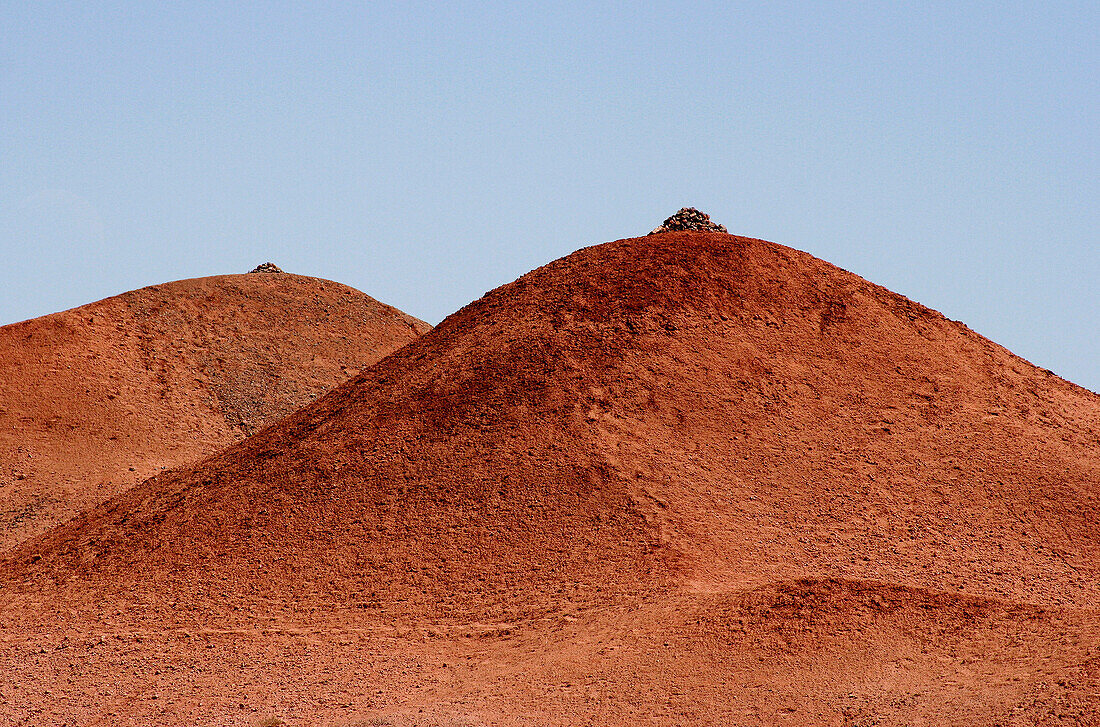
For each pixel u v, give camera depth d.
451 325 59.75
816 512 46.41
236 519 48.03
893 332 58.25
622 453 48.12
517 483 46.97
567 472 47.16
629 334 54.16
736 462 48.59
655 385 51.66
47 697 37.50
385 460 49.50
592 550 43.59
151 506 51.47
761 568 42.81
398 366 57.22
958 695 31.83
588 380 51.56
